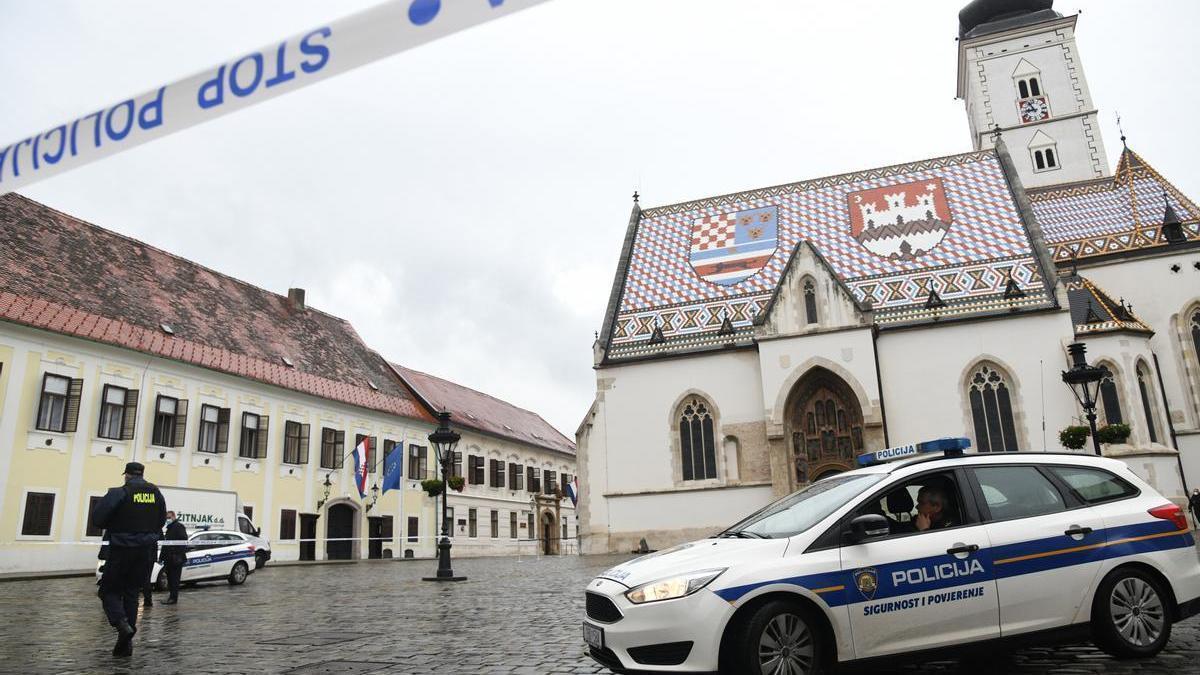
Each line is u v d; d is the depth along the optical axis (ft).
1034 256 118.21
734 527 28.43
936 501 25.84
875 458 30.27
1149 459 103.65
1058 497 26.76
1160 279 126.41
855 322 115.03
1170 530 26.99
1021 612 24.84
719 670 22.41
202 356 131.44
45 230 124.98
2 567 98.94
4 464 100.78
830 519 24.66
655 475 122.52
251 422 139.13
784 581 22.97
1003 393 111.75
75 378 110.83
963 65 192.95
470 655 31.81
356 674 28.27
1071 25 177.27
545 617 43.93
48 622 46.32
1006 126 177.17
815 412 117.29
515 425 237.86
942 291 119.14
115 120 21.49
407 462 176.14
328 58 19.01
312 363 161.68
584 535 123.44
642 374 127.03
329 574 96.78
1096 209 138.31
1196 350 122.93
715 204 148.05
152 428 120.78
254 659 32.01
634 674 22.76
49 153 22.63
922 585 24.12
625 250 144.56
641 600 23.08
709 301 131.34
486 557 175.83
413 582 76.59
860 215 134.92
